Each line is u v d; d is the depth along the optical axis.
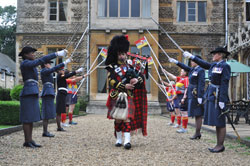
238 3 16.69
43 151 4.66
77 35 16.53
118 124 5.17
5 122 8.09
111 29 15.89
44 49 16.59
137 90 5.38
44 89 6.36
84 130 7.60
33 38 16.64
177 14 16.91
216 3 16.77
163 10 16.70
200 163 3.95
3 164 3.79
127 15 16.27
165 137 6.44
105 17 16.09
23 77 5.15
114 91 5.09
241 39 13.49
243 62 13.60
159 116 14.10
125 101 4.94
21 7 16.72
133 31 15.92
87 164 3.81
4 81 32.84
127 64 5.30
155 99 15.63
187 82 7.40
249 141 5.25
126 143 4.89
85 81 16.28
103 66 16.08
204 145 5.41
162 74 16.22
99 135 6.63
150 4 16.20
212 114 4.81
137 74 5.13
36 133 6.90
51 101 6.39
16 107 8.09
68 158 4.16
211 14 16.73
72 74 7.50
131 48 15.95
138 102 5.38
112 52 5.21
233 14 16.69
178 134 6.98
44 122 6.35
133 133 5.29
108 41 15.99
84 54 16.39
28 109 5.02
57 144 5.33
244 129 7.57
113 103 5.20
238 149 5.02
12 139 5.91
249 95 14.01
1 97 16.69
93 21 16.06
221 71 4.76
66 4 16.83
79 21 16.59
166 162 3.97
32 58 5.30
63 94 7.47
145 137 6.40
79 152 4.58
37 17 16.69
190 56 5.43
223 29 16.70
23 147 5.02
